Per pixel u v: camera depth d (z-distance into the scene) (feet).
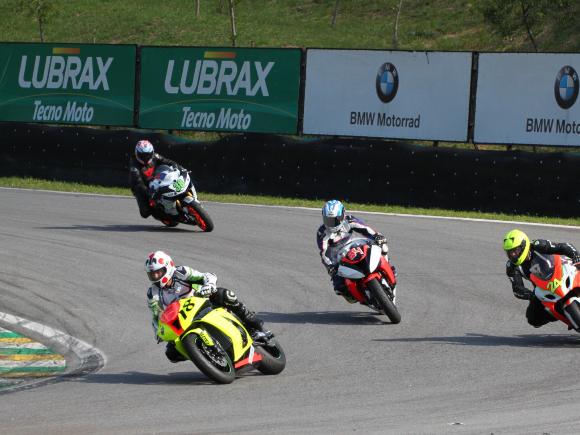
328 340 123.34
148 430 79.87
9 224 215.51
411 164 249.14
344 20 568.82
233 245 192.24
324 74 271.08
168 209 205.87
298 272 168.14
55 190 276.82
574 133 246.68
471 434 75.87
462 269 169.07
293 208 244.22
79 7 621.72
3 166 295.69
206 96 283.79
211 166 272.31
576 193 232.32
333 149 257.96
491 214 237.25
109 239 198.49
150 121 290.15
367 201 254.06
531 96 250.57
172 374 108.88
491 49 476.13
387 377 102.12
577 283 112.68
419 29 527.40
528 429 77.25
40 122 301.22
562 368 103.81
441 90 259.19
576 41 449.06
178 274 101.55
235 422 82.64
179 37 546.26
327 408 87.81
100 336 131.64
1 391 102.01
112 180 283.79
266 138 265.95
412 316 136.46
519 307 141.18
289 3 611.88
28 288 157.58
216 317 100.53
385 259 134.00
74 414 87.97
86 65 296.92
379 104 265.54
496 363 107.55
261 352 104.58
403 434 76.23
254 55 278.26
